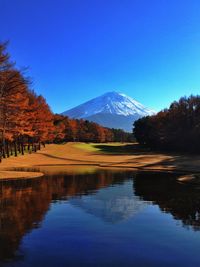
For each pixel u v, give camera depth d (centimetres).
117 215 1733
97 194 2489
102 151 8981
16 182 3231
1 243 1254
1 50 3928
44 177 3744
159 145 9356
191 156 6738
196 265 1059
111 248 1207
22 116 5588
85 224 1543
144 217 1697
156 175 4047
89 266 1045
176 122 8475
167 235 1373
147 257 1123
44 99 7238
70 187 2880
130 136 17575
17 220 1612
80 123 13950
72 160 6688
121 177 3772
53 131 8519
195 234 1388
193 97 8444
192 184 3111
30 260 1089
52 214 1752
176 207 1961
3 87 4053
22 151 7031
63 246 1223
